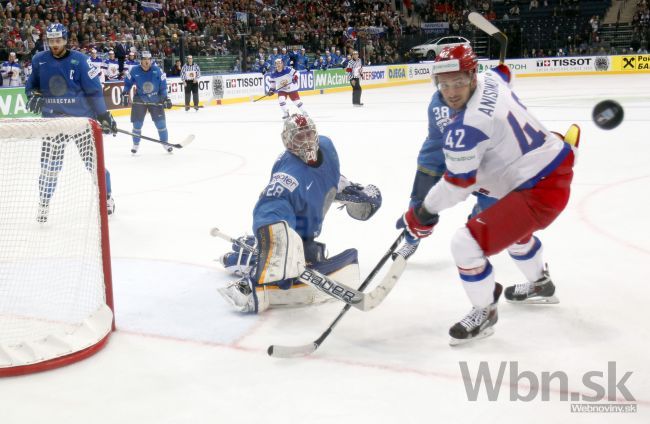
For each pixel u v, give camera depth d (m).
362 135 11.55
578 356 2.84
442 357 2.86
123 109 17.36
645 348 2.90
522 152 2.75
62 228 4.46
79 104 5.81
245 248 3.92
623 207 5.59
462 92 2.67
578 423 2.30
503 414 2.37
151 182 7.59
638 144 9.36
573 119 12.76
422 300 3.58
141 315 3.39
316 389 2.59
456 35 30.89
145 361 2.87
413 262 4.25
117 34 18.66
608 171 7.35
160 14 21.20
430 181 4.04
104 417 2.41
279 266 2.98
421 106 17.48
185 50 20.19
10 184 4.65
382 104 18.55
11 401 2.53
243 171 8.20
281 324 3.27
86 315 3.28
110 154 10.09
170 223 5.50
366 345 3.00
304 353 2.80
